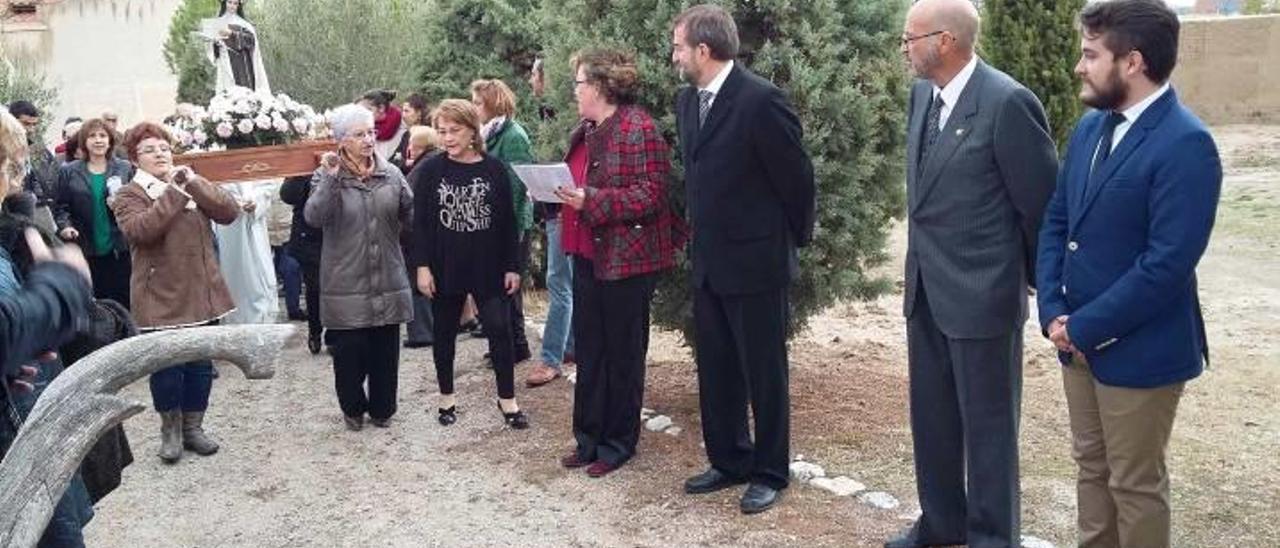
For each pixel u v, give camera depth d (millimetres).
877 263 6121
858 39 5645
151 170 5793
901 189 5973
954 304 3943
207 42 9859
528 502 5078
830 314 8586
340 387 6090
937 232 3971
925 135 4055
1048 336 3660
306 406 6723
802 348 7543
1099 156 3504
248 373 2270
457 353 7703
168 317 5699
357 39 15141
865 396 6344
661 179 4977
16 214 2932
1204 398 6148
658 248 5117
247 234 7879
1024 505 4762
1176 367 3426
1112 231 3441
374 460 5746
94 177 6844
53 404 2166
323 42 14969
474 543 4695
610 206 4867
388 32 15273
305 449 5957
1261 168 14578
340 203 5859
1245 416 5820
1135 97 3377
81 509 3189
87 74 17422
